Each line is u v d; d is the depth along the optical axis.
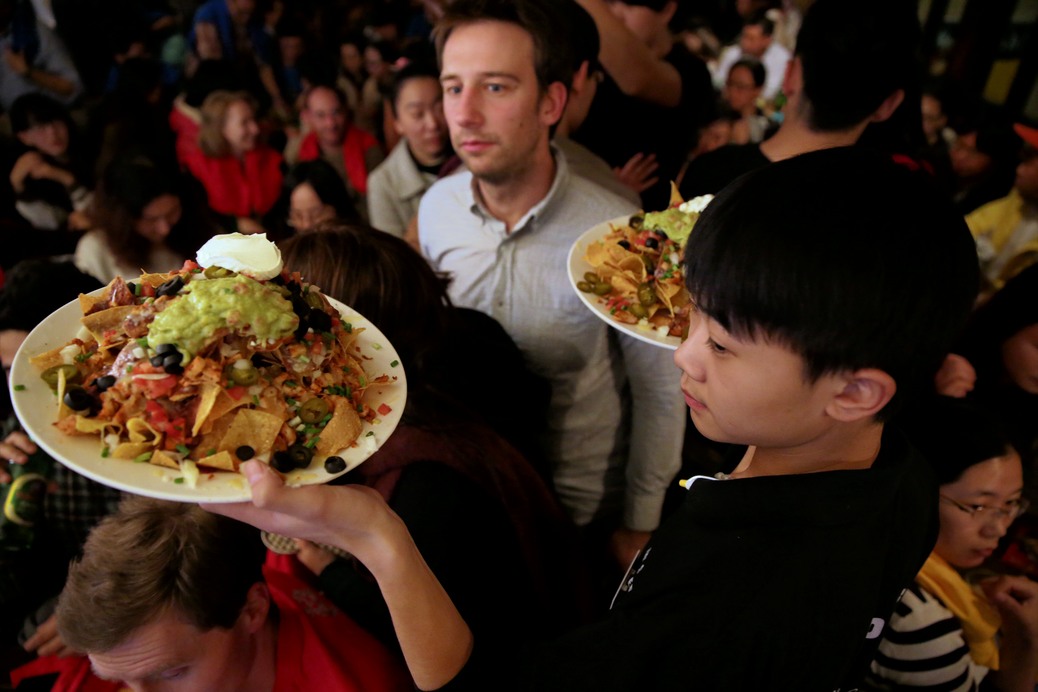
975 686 1.45
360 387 0.98
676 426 1.79
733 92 4.29
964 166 3.49
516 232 1.76
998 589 1.54
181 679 1.13
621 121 2.62
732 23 5.29
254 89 4.97
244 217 3.81
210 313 0.84
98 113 4.16
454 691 0.88
